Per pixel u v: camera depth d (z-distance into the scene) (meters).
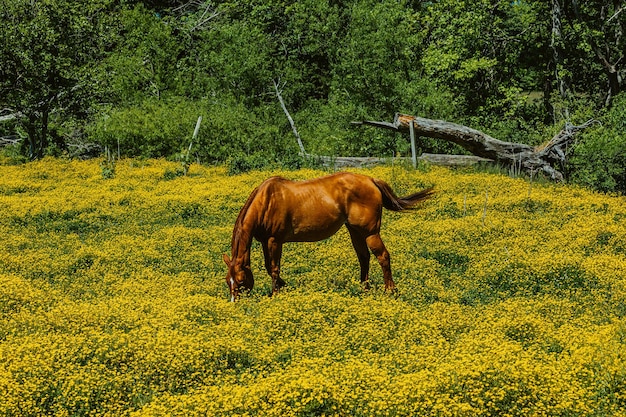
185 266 14.87
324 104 41.38
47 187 26.16
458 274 14.14
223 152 32.19
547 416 7.55
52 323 10.41
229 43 41.03
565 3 36.56
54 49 34.53
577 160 25.72
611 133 25.06
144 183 26.38
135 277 13.98
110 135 34.09
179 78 40.84
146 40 41.25
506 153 27.03
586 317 10.64
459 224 18.05
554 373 8.05
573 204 21.08
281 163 29.11
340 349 9.59
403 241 16.50
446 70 35.91
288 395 7.70
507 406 7.63
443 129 27.14
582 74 37.88
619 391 8.00
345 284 13.29
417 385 7.71
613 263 13.95
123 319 10.55
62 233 18.47
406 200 13.09
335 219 12.52
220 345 9.34
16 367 8.41
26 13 34.41
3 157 35.50
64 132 37.59
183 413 7.54
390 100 34.31
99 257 15.25
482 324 10.27
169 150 34.16
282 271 14.34
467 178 24.97
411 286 12.96
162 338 9.34
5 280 12.35
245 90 40.72
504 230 17.41
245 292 11.76
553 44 34.06
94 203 22.30
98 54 37.81
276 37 44.53
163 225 19.59
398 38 34.84
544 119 36.72
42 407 8.01
